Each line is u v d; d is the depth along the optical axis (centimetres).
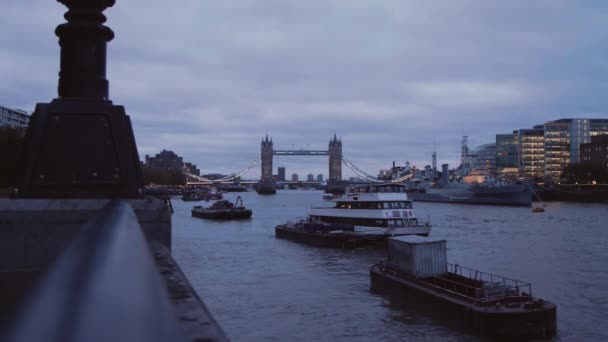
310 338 2781
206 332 229
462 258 5425
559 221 10119
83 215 557
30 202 552
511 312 2641
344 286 4034
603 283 4025
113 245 172
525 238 7156
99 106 622
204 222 11038
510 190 16575
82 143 611
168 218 569
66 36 630
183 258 5556
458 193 19025
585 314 3139
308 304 3469
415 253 3547
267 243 6919
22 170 592
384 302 3484
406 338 2745
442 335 2764
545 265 4897
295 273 4628
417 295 3288
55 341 87
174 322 131
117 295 120
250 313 3266
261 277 4438
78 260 149
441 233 7981
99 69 639
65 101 618
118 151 618
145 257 180
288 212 15362
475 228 8812
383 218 6294
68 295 113
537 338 2648
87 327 96
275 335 2834
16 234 541
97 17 641
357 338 2769
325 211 7338
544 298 3566
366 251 5991
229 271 4741
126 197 613
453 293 3053
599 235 7419
